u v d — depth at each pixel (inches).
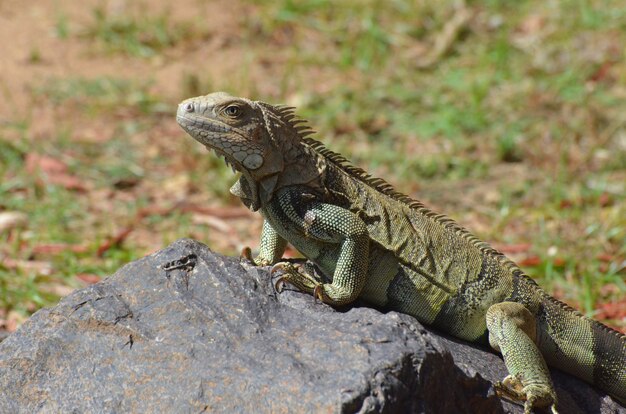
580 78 703.1
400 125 662.5
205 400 235.5
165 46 764.6
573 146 619.5
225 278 265.6
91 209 550.6
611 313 422.6
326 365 233.3
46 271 463.8
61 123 659.4
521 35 781.9
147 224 532.4
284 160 279.3
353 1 820.6
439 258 290.7
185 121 271.9
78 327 262.1
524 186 570.3
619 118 643.5
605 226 509.7
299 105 680.4
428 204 561.6
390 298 290.4
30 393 255.8
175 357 247.3
